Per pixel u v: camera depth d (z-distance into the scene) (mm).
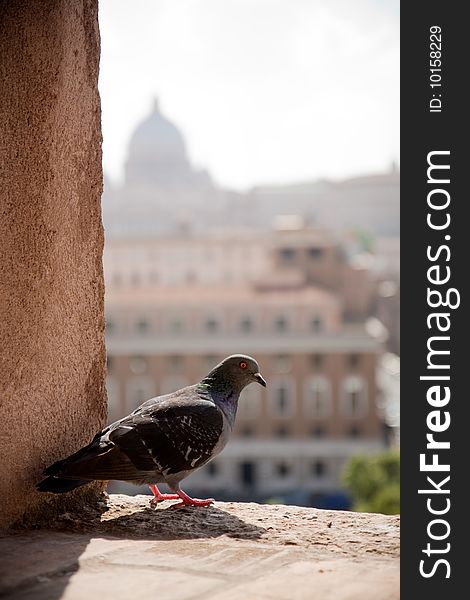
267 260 56281
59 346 3512
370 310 57875
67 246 3549
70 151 3564
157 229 89625
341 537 3275
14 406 3299
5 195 3248
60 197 3506
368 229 84500
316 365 50406
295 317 50562
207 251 58125
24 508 3383
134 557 3029
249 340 50688
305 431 50594
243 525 3426
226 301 50812
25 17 3334
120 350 51125
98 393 3754
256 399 50938
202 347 50875
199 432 3498
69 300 3562
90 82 3701
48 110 3438
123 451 3369
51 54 3455
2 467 3264
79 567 2930
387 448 50031
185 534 3307
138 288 53812
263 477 50844
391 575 2863
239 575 2855
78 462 3318
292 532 3332
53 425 3490
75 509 3623
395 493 29734
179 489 3641
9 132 3268
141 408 3566
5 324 3248
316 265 54250
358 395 50281
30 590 2730
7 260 3256
